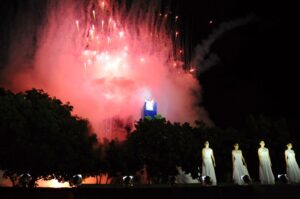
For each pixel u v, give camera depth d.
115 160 23.22
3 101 18.66
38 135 18.84
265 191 15.19
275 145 25.17
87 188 13.44
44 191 13.18
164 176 23.11
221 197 14.35
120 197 13.41
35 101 20.00
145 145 23.22
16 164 18.34
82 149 21.02
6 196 13.15
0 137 18.06
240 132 25.67
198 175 22.95
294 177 19.72
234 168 18.81
